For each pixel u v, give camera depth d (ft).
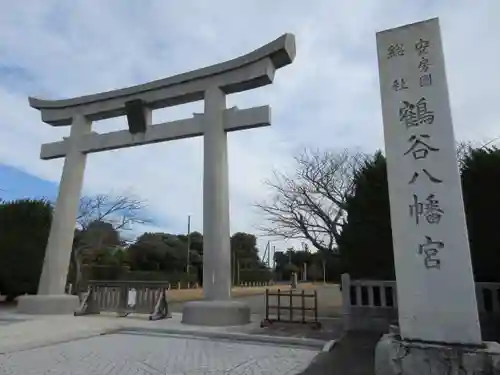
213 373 17.53
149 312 38.93
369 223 35.14
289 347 24.17
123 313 40.01
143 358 20.84
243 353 22.22
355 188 39.06
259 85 38.11
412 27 17.53
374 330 28.71
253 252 160.76
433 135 16.10
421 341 14.55
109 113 45.78
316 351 22.76
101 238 72.13
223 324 32.22
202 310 32.81
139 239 120.78
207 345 25.00
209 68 39.22
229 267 35.35
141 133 42.52
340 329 29.96
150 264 118.21
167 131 41.04
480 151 31.32
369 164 37.88
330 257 52.26
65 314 40.73
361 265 35.78
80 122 46.55
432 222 15.34
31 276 56.80
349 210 37.93
